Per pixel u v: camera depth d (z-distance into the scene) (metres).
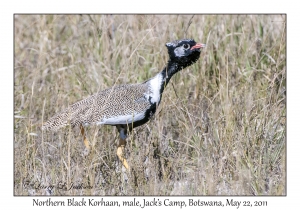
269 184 23.20
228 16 31.72
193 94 29.00
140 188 22.92
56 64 32.44
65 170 24.22
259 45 30.70
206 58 30.27
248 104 26.64
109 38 32.19
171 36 31.23
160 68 30.16
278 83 28.55
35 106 29.20
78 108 25.16
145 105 25.36
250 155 24.34
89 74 30.86
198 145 24.94
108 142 26.41
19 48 35.31
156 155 25.28
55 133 27.14
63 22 37.00
